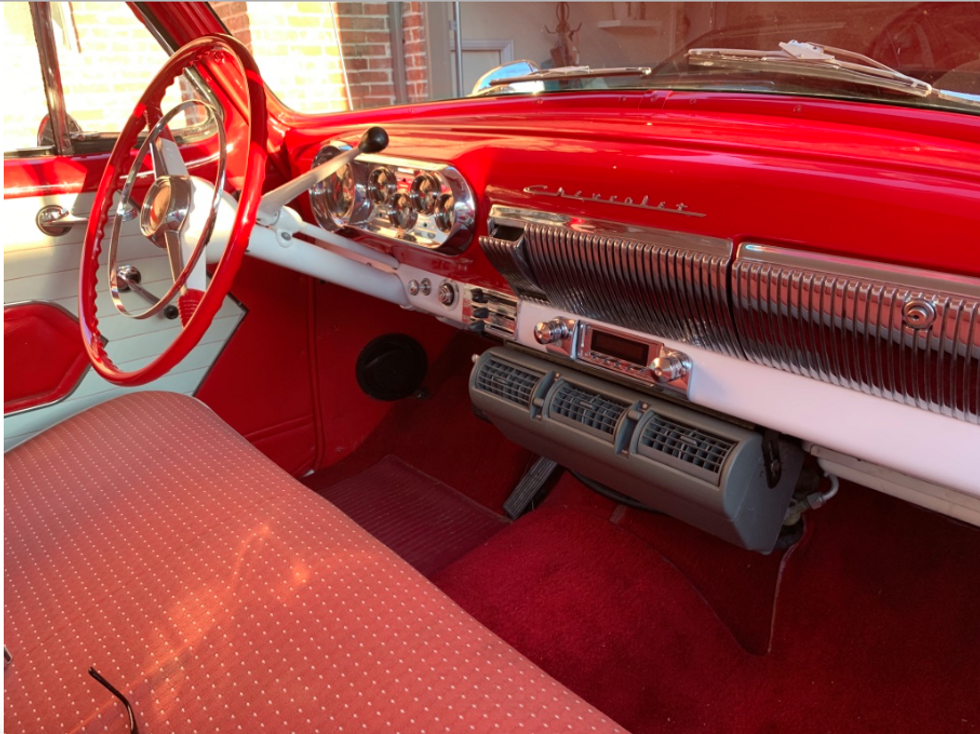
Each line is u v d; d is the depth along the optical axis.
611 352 1.26
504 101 1.48
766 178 0.92
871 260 0.85
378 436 2.28
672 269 1.04
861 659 1.33
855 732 1.24
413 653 0.85
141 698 0.84
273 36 1.62
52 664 0.92
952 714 1.23
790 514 1.43
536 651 1.41
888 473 1.13
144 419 1.45
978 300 0.78
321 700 0.80
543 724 0.77
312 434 2.17
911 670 1.30
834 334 0.92
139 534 1.10
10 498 1.29
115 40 1.64
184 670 0.86
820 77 1.04
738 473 1.15
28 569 1.10
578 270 1.19
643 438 1.24
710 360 1.12
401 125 1.60
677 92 1.22
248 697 0.81
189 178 1.31
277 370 2.05
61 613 0.99
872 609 1.39
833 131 0.99
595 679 1.36
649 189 1.05
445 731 0.76
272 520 1.08
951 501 1.08
